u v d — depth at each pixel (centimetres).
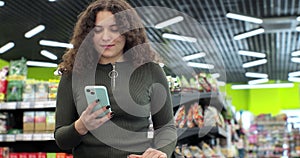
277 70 1669
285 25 1059
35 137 404
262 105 1856
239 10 970
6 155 410
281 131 1391
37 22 1049
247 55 1413
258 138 1404
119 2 182
